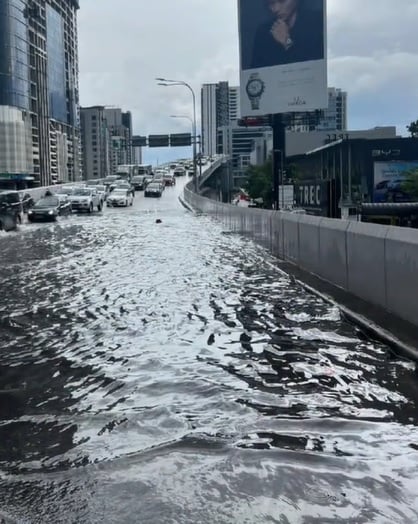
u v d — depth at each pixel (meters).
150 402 5.64
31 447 4.68
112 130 182.50
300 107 46.75
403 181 59.97
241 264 16.12
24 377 6.50
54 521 3.50
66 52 175.62
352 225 10.80
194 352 7.38
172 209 51.41
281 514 3.54
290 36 46.44
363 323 8.60
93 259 17.44
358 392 5.93
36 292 11.87
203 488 3.88
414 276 7.92
